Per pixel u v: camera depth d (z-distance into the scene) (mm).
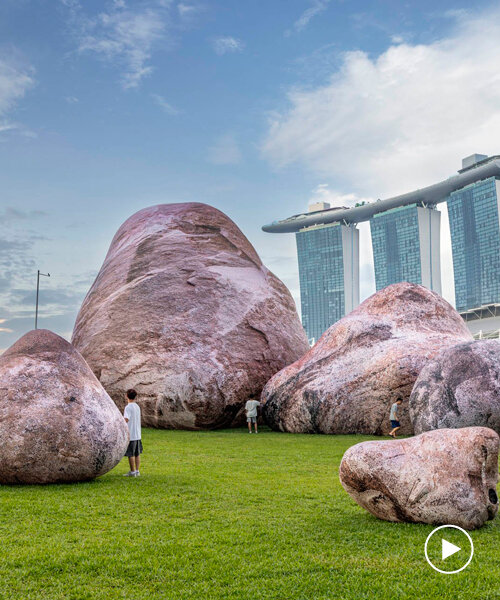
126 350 25734
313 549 6730
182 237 29453
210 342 25594
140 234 30297
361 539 7059
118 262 29484
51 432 10320
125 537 7168
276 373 26078
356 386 21203
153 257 28500
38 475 10312
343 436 20531
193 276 27547
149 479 11203
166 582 5781
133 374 25141
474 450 7344
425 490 7352
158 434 22000
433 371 18125
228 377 24781
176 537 7184
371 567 6156
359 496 7938
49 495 9492
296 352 28094
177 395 24172
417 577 5906
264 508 8703
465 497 7242
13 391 10562
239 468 12789
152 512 8438
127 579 5855
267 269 31109
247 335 26484
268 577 5922
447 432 7664
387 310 23609
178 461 14031
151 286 27188
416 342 21594
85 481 10875
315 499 9352
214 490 10039
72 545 6855
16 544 6871
